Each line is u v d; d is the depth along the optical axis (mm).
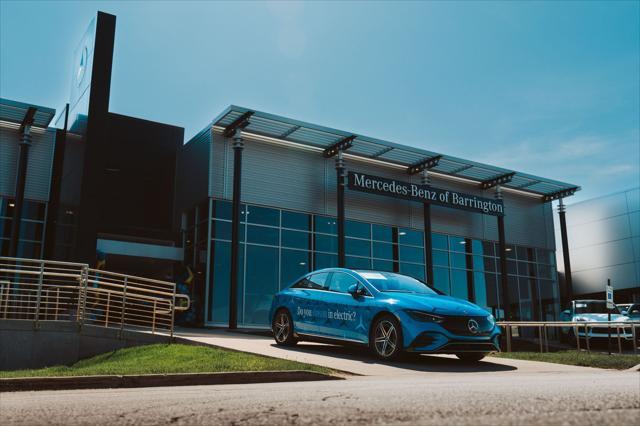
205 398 4961
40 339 12289
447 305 9406
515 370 9172
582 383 6043
